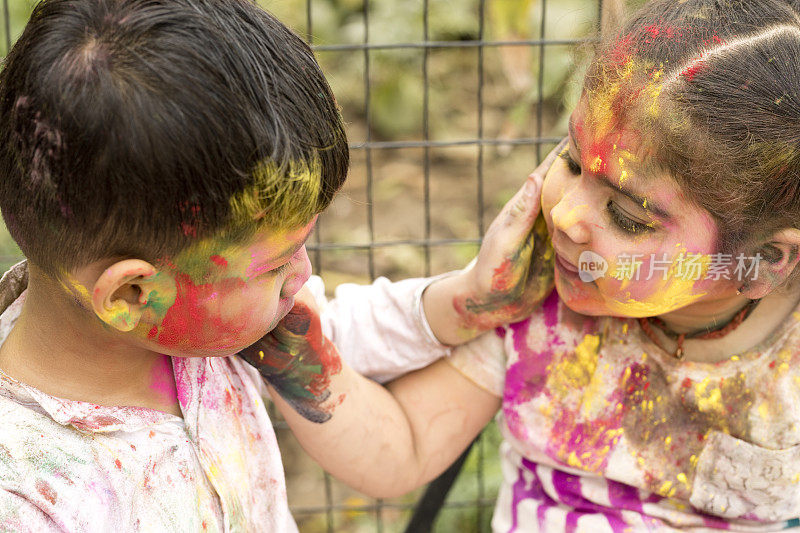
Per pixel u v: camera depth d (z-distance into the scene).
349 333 1.17
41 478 0.77
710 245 0.92
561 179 0.98
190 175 0.69
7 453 0.77
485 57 3.54
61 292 0.79
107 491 0.82
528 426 1.13
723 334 1.05
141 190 0.69
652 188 0.89
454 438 1.20
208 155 0.69
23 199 0.73
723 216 0.90
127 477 0.84
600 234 0.93
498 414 1.23
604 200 0.92
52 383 0.84
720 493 1.08
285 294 0.86
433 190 3.05
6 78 0.73
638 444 1.09
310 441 1.11
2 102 0.73
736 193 0.89
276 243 0.77
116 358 0.85
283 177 0.73
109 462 0.82
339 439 1.10
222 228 0.73
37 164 0.70
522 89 3.27
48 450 0.79
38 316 0.82
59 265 0.75
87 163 0.69
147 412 0.87
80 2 0.71
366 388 1.14
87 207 0.70
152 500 0.86
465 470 1.98
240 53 0.71
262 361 1.02
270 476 1.01
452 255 2.75
